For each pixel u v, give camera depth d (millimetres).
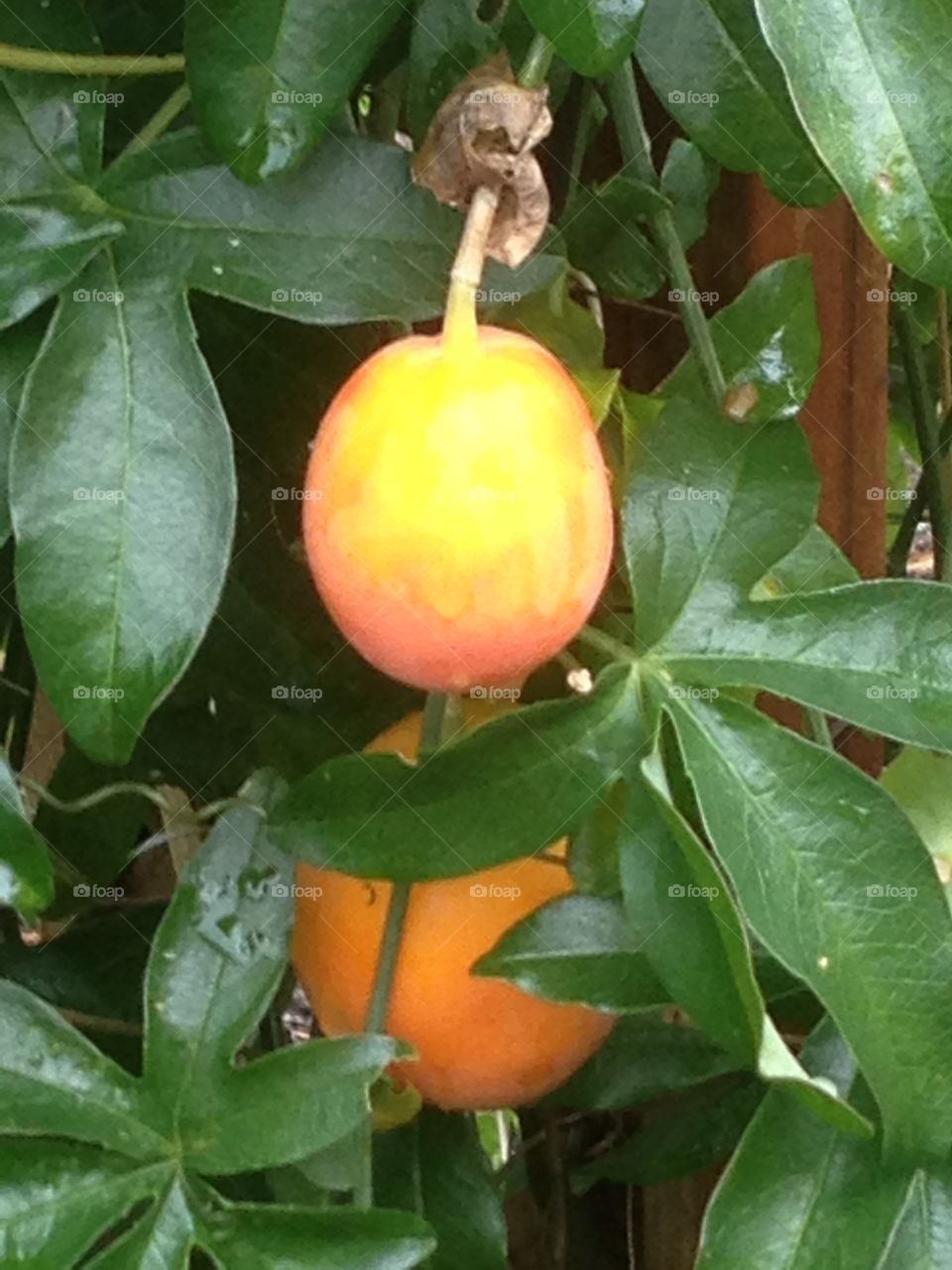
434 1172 311
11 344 258
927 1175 265
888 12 210
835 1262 255
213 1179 303
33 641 238
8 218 250
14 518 240
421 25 252
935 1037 243
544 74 235
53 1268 243
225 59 231
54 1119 249
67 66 252
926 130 211
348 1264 246
